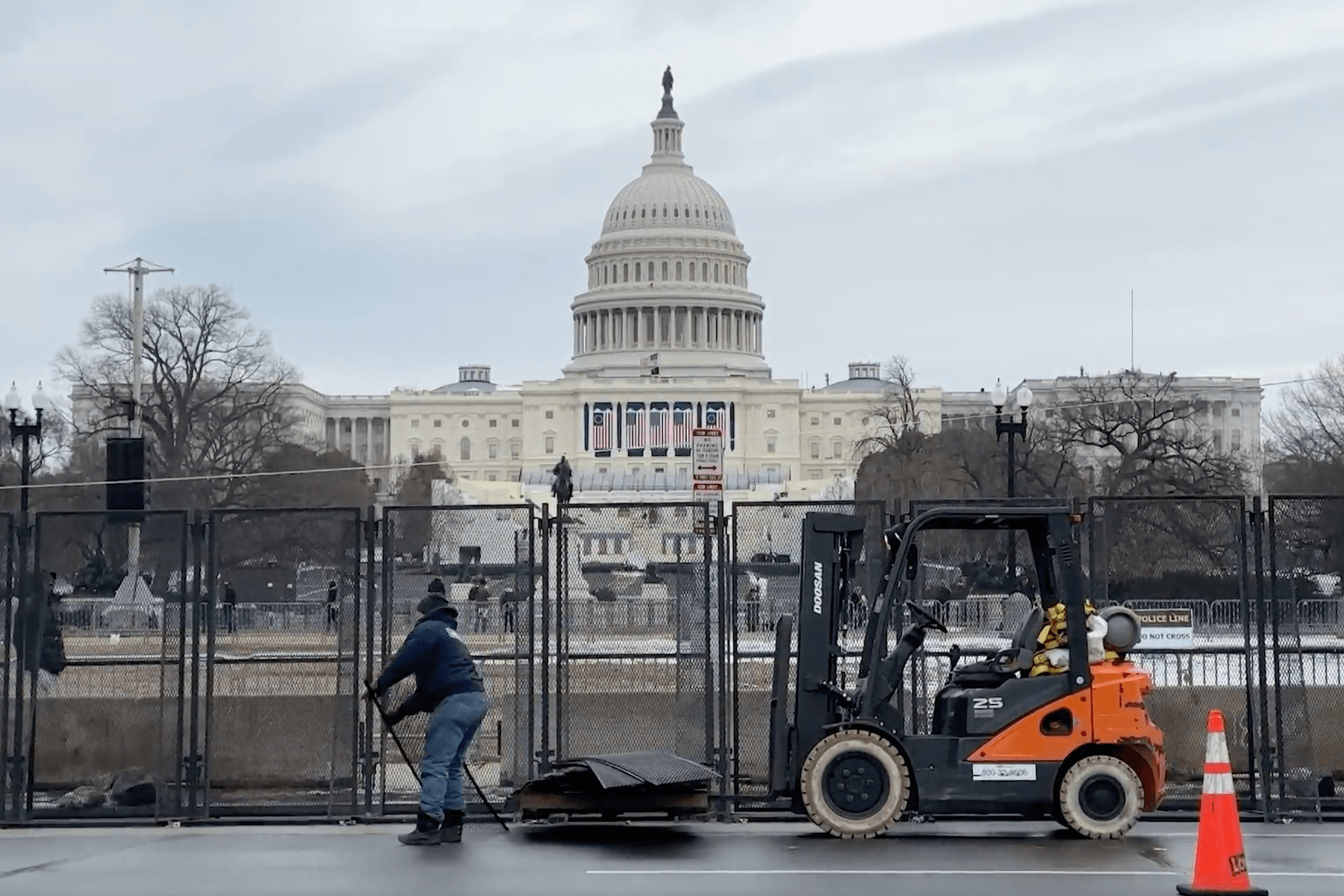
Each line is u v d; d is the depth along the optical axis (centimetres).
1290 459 10844
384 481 18000
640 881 1560
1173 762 2314
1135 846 1784
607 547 2245
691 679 2159
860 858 1705
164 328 11169
